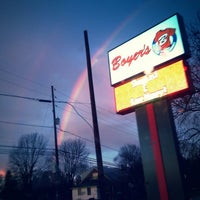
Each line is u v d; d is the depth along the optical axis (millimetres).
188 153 19781
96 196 52844
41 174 58562
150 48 13367
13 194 52594
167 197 10867
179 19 12766
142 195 56156
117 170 64812
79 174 63781
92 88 15000
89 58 15750
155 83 12789
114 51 14891
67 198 54312
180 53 12227
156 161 11562
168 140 11578
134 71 13664
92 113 14398
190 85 11852
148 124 12383
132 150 69125
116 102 14008
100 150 13672
